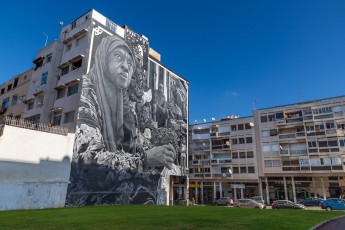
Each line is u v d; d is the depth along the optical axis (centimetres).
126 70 3728
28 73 4172
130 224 1341
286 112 5238
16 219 1499
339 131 4606
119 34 3784
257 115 5572
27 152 2423
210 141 6100
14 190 2273
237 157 5634
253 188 5306
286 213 2328
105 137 3228
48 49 3794
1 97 4638
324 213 2444
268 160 5209
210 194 5862
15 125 2392
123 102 3588
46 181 2514
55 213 1903
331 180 4559
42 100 3591
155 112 4197
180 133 4709
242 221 1581
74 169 2794
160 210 2377
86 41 3344
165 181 4131
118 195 3256
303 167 4781
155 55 4738
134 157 3609
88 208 2434
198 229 1225
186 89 5150
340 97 4738
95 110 3175
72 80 3216
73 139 2850
